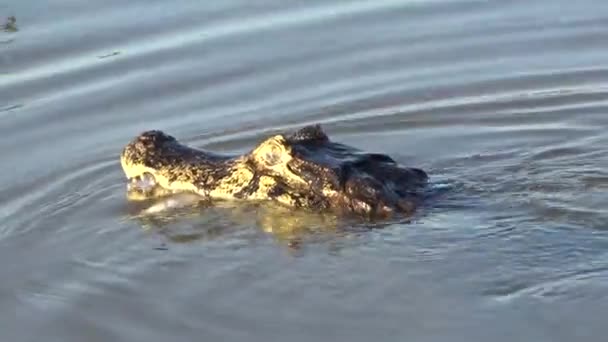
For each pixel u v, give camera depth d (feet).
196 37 89.51
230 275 57.47
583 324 50.96
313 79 82.99
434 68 83.76
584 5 92.53
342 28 90.58
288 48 87.56
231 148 73.87
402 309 53.31
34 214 65.92
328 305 54.19
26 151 74.59
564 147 69.97
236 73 84.17
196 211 64.34
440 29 89.71
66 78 84.28
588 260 55.67
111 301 56.34
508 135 73.10
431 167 68.44
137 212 65.10
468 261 56.59
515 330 51.03
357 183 61.82
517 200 62.23
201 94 81.61
